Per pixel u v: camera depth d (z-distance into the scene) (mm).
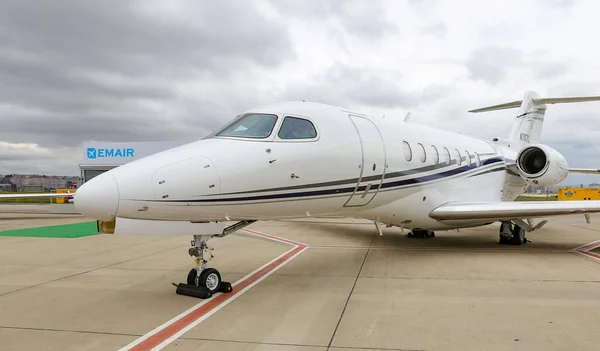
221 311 5383
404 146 9133
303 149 6926
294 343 4250
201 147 6285
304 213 7270
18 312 5367
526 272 7641
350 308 5469
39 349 4145
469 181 11281
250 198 6297
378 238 12961
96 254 9922
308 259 9211
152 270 8039
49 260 9125
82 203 5188
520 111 15109
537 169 12289
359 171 7820
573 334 4422
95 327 4789
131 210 5398
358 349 4078
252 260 9133
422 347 4109
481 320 4906
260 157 6430
